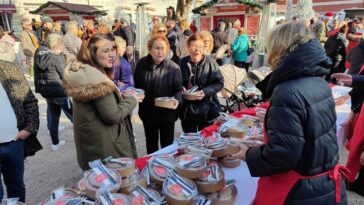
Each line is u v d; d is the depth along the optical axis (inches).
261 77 162.1
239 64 330.6
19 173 85.8
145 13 395.2
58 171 141.5
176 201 49.4
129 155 83.3
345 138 110.9
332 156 50.4
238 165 68.9
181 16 506.0
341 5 799.7
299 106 45.2
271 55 51.2
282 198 50.8
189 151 67.2
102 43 75.0
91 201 48.6
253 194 59.6
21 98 82.4
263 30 367.2
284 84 47.4
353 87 109.9
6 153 80.7
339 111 124.8
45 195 121.3
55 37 154.3
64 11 707.4
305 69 46.2
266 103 114.1
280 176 51.1
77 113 75.9
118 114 74.3
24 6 797.2
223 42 315.0
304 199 49.8
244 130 78.4
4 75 79.4
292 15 372.2
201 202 52.0
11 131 80.1
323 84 49.4
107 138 76.5
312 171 49.2
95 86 69.3
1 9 749.3
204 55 113.0
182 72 114.8
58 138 166.6
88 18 740.0
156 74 104.1
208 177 56.7
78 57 76.7
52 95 152.6
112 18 914.1
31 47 358.6
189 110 112.2
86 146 77.0
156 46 101.3
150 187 56.7
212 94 111.2
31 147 89.0
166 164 60.9
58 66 150.6
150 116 108.9
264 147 48.4
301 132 45.4
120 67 110.4
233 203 55.5
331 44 270.1
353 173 103.9
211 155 65.9
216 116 116.4
